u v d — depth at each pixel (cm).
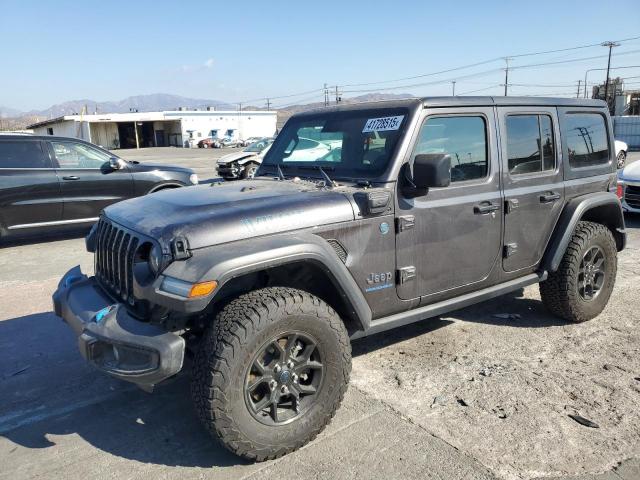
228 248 273
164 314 289
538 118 423
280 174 403
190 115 7194
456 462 282
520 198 404
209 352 262
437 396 350
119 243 317
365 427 316
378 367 394
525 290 562
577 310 457
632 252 735
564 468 276
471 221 375
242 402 269
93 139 6750
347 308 320
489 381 368
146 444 307
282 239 287
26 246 855
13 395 369
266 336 270
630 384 361
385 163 339
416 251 348
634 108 5397
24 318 519
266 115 7894
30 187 817
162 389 371
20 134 825
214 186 377
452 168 366
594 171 473
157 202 333
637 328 459
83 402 358
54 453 301
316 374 296
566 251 444
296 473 276
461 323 476
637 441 297
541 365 392
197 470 282
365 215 322
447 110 361
